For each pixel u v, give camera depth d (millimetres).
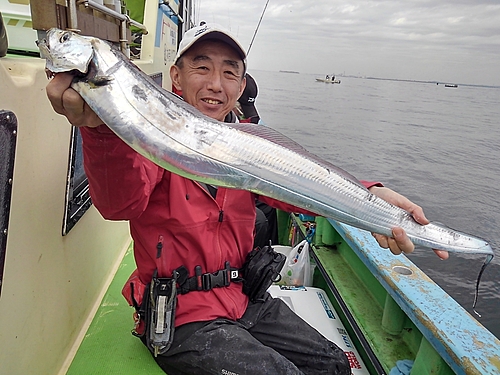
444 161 7379
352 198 892
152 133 680
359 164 6617
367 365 1175
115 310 1149
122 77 652
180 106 724
